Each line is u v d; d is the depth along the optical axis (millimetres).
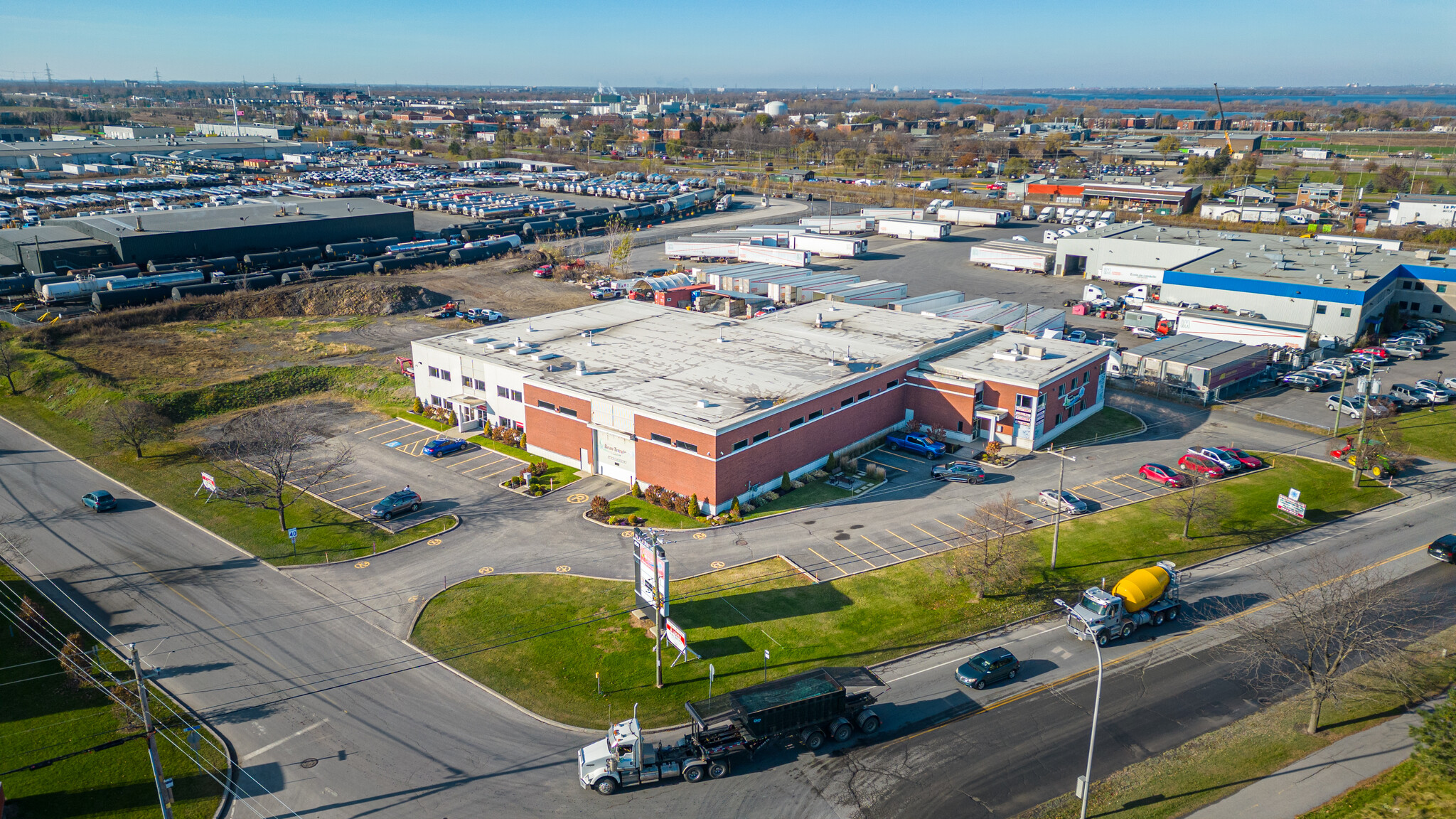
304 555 56312
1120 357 91250
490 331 85812
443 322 113312
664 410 63375
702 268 151875
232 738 40125
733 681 44000
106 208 188000
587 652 46312
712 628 48406
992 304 111438
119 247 129375
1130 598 47500
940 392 75875
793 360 76375
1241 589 52125
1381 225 174250
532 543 57812
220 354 97125
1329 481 66750
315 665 45469
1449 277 111500
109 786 37000
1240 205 187500
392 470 69812
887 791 36688
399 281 134875
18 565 55188
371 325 111312
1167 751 38844
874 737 40094
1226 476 67688
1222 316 105688
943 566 54656
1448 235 154375
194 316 113062
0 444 75000
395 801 36438
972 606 50500
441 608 50375
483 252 155375
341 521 61031
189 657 46094
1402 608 49125
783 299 122500
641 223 199750
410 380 88688
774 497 64250
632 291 128250
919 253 165125
